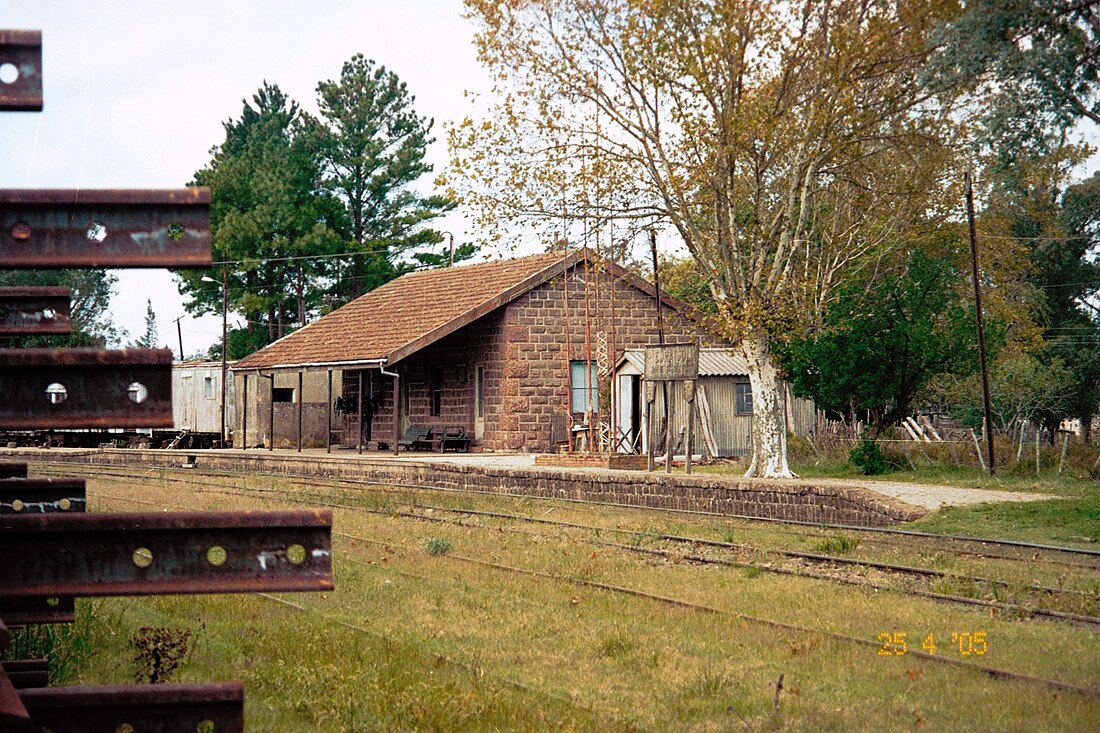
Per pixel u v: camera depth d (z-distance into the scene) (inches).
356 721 311.4
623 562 628.1
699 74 979.3
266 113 3011.8
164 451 1700.3
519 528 797.2
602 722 313.9
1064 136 878.4
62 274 2947.8
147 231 170.6
